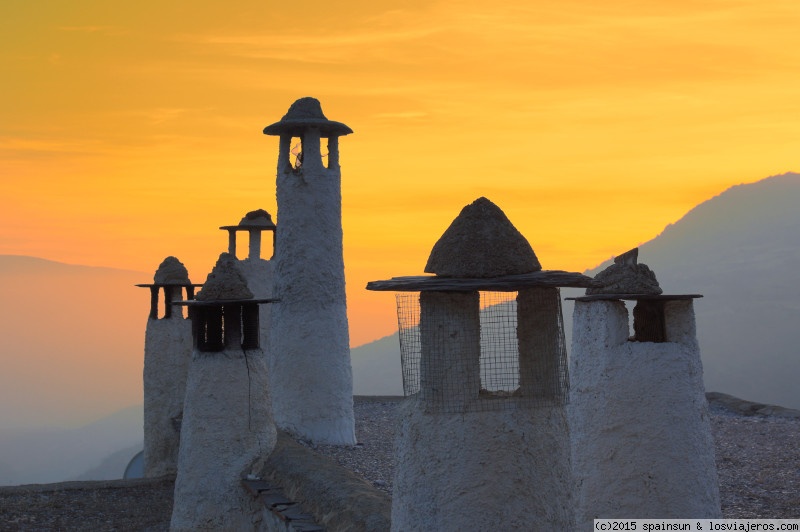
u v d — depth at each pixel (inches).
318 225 979.3
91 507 880.3
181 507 660.7
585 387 431.2
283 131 986.1
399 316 328.5
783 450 937.5
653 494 407.8
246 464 668.1
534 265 334.0
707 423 420.5
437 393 321.7
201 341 673.6
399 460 332.5
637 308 434.9
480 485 315.3
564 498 327.3
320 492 613.3
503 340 327.6
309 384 962.7
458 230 332.8
